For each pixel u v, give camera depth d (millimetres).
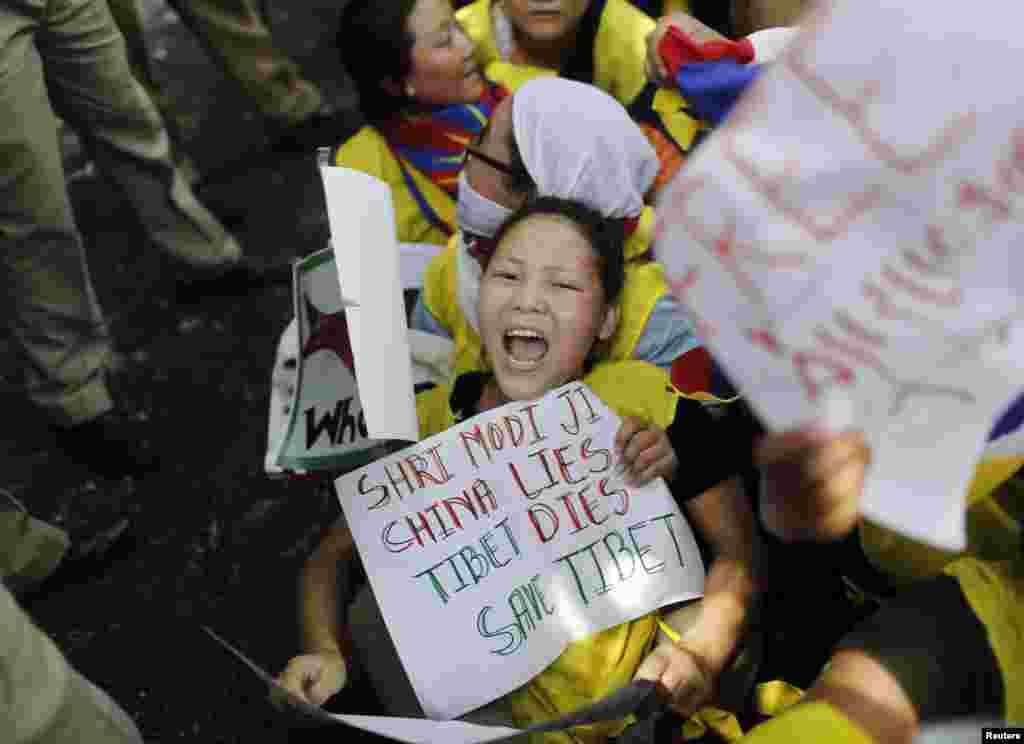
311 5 4211
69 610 2291
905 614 1146
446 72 2080
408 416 1479
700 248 843
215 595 2291
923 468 847
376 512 1509
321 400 1554
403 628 1468
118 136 2621
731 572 1539
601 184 1662
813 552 1679
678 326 1686
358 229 1484
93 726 1291
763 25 1870
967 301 805
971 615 1127
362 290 1449
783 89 805
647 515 1501
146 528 2451
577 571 1479
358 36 2080
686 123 2002
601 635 1468
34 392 2479
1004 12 755
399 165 2188
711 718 1527
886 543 1319
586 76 2197
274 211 3363
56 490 2562
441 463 1515
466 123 2133
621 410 1582
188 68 4039
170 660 2172
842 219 810
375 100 2158
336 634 1607
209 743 2021
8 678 1172
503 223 1622
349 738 1550
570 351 1538
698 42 1760
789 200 813
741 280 836
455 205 2184
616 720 1416
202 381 2820
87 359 2455
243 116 3779
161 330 2986
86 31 2346
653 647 1515
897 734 1101
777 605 1706
